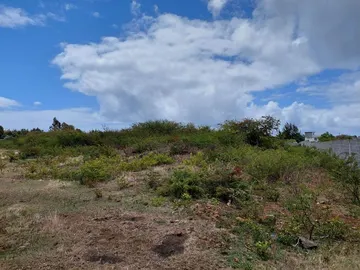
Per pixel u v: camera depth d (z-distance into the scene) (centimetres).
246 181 759
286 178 853
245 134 1437
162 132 1741
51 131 2233
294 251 451
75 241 470
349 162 857
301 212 567
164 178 792
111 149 1355
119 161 1102
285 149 1342
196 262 411
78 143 1680
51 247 455
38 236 489
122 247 449
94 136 1717
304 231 507
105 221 547
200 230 505
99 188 789
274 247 460
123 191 750
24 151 1536
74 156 1359
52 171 995
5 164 1212
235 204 650
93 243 462
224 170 735
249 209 593
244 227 516
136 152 1326
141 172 935
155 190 738
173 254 434
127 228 513
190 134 1581
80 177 871
